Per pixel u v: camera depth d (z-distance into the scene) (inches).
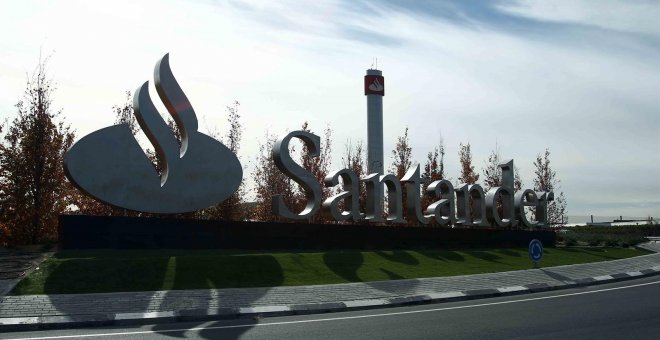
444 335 454.9
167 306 581.9
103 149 865.5
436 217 1197.7
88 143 855.1
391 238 1138.7
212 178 952.3
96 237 852.6
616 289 789.9
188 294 639.8
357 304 633.0
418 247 1169.4
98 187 853.8
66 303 574.2
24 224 1063.0
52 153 1095.6
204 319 549.6
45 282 649.6
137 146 893.8
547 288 797.2
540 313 572.1
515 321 523.2
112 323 515.8
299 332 471.8
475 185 1273.4
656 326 492.7
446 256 1051.3
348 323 518.9
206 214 1350.9
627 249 1403.8
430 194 1221.1
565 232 2009.1
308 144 1064.8
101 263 721.0
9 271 689.0
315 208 1050.1
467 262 1014.4
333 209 1058.7
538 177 2011.6
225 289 676.7
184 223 920.9
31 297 590.9
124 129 887.7
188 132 943.0
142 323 523.8
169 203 909.2
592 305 628.4
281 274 785.6
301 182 1046.4
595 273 959.6
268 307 594.2
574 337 444.5
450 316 557.9
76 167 839.7
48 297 595.2
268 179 1562.5
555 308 607.8
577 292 761.6
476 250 1178.6
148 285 678.5
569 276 907.4
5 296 590.2
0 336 460.1
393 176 1161.4
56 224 1115.3
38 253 824.3
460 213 1256.8
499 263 1034.7
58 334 467.2
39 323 495.8
